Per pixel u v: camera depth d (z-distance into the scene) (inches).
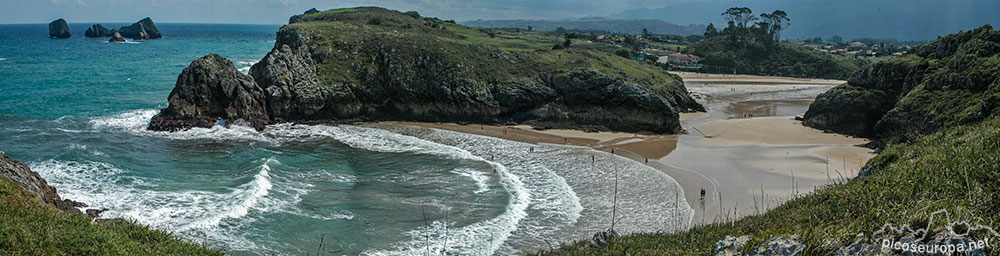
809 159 1882.4
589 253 789.9
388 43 2844.5
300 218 1194.6
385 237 1117.7
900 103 2250.2
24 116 2267.5
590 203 1389.0
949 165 729.6
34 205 795.4
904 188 713.0
